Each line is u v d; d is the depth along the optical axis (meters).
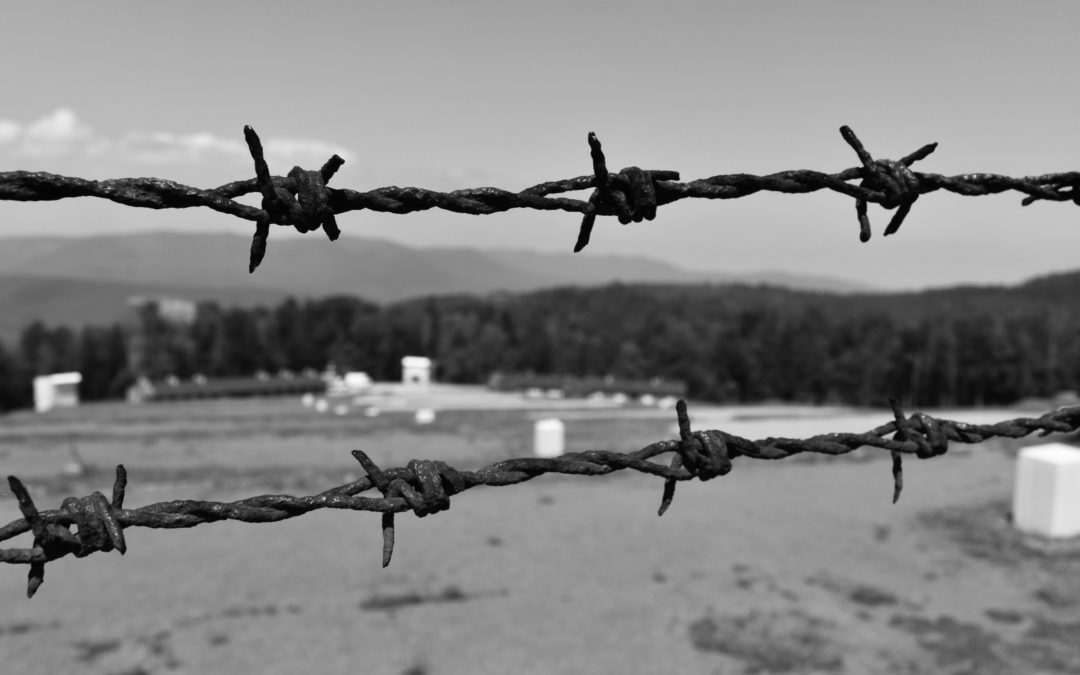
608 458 2.69
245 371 115.06
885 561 19.00
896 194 2.82
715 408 66.81
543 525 22.17
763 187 2.71
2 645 13.86
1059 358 94.44
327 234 2.24
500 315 126.81
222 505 2.19
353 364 122.25
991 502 24.62
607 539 20.75
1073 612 15.45
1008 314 108.94
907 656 13.46
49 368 108.62
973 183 2.91
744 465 32.00
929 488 27.30
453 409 65.62
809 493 26.56
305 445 39.31
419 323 129.75
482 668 13.10
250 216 2.11
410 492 2.36
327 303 133.12
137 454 36.41
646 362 102.56
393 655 13.60
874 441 3.03
